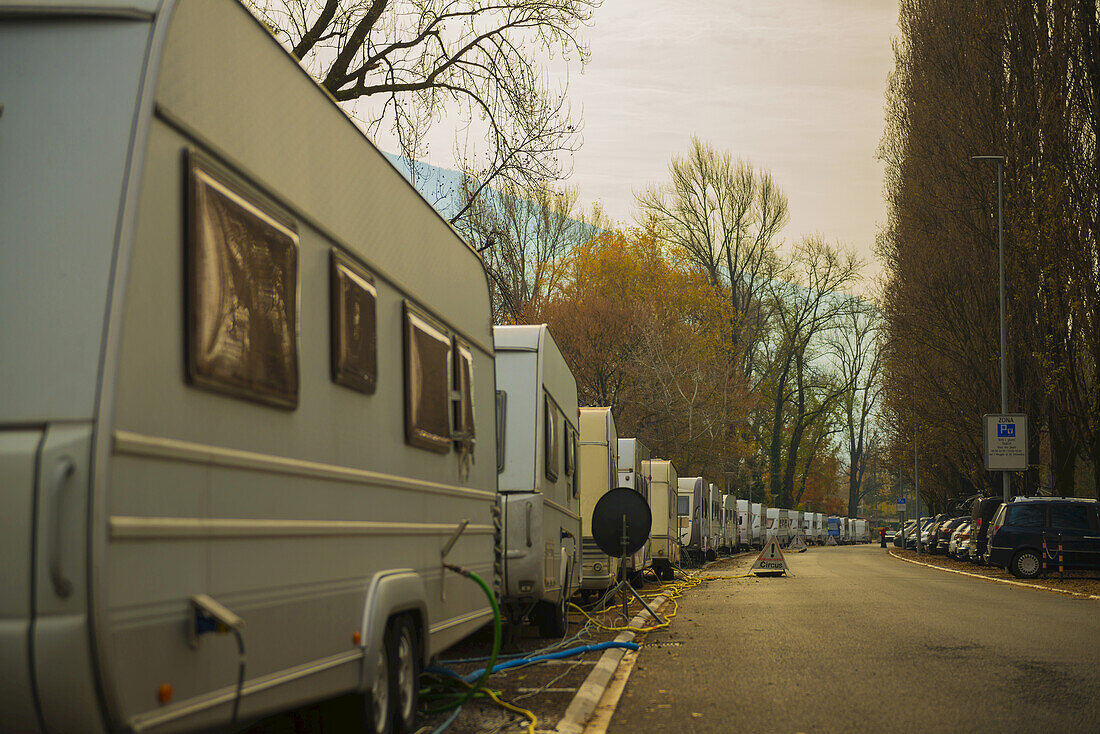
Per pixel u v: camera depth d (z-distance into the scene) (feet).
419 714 26.30
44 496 11.55
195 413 13.58
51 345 12.01
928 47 123.44
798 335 225.56
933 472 185.57
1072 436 117.39
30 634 11.42
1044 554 95.20
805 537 284.00
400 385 22.48
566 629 47.03
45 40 12.96
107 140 12.62
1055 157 108.78
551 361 43.06
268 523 15.61
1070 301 106.73
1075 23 107.14
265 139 16.10
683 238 200.44
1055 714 27.30
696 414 152.05
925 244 129.70
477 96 69.41
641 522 50.11
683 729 25.58
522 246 147.02
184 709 13.10
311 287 17.72
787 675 34.45
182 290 13.32
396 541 21.97
